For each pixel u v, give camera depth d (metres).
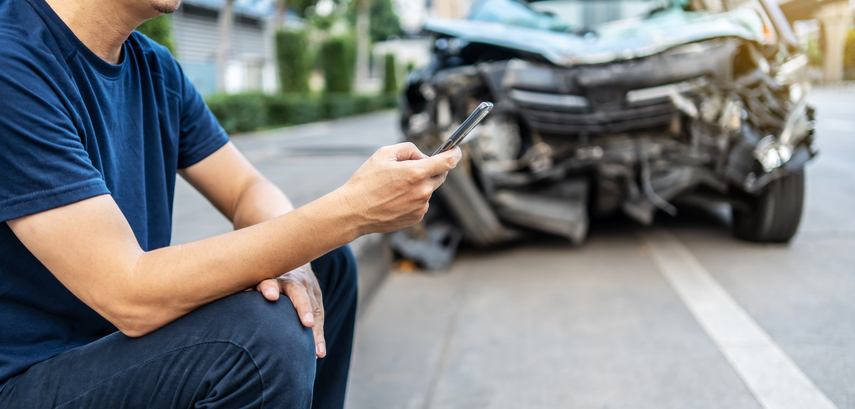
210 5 13.97
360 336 2.46
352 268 1.21
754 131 2.99
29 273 0.92
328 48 21.92
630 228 4.01
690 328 2.31
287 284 0.98
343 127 15.15
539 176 3.21
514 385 1.95
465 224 3.38
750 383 1.84
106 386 0.87
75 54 0.93
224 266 0.86
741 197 3.35
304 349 0.90
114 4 0.94
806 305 2.47
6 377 0.90
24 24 0.88
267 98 15.40
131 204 1.04
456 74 3.14
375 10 44.41
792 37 2.88
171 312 0.87
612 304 2.64
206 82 14.51
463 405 1.84
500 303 2.76
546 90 3.13
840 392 1.74
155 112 1.12
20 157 0.80
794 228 3.29
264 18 19.98
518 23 3.71
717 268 3.04
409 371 2.10
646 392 1.84
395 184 0.85
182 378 0.86
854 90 20.06
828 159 6.62
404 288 3.09
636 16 3.86
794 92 2.95
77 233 0.82
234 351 0.85
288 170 6.63
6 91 0.80
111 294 0.84
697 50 3.07
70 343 0.97
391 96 28.08
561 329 2.40
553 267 3.27
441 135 3.11
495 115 3.18
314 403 1.24
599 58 3.06
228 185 1.29
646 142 3.12
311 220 0.87
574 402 1.81
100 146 0.97
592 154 3.14
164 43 5.99
